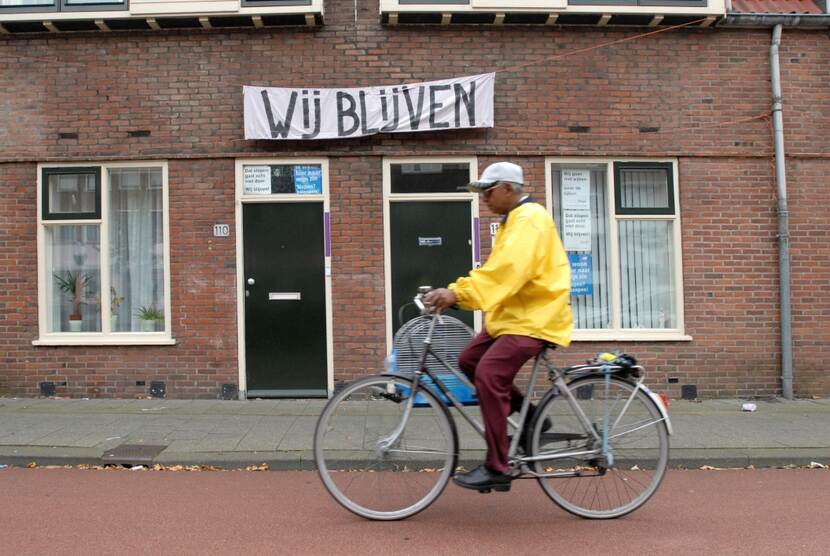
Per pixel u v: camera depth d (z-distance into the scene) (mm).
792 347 7863
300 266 7664
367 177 7660
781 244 7797
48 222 7719
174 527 3898
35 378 7621
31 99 7684
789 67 7957
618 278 7926
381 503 3980
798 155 7922
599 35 7824
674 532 3812
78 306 7891
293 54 7699
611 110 7828
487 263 3771
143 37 7680
